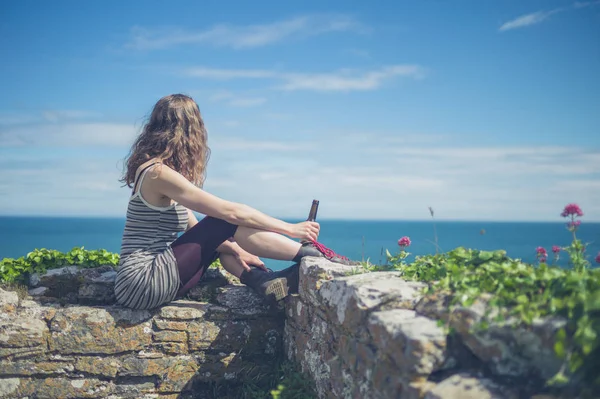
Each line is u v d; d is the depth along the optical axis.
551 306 1.99
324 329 3.19
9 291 3.82
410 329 2.21
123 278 3.54
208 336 3.76
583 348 1.79
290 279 3.75
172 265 3.60
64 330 3.52
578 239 2.66
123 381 3.60
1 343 3.42
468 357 2.18
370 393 2.48
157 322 3.66
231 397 3.69
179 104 3.72
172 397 3.65
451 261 2.72
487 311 2.11
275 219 3.71
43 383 3.48
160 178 3.52
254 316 3.92
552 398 1.90
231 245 3.92
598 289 1.93
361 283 2.78
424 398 2.05
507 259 2.60
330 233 130.00
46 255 4.25
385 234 124.06
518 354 2.05
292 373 3.62
